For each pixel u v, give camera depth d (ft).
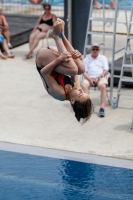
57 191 48.03
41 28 98.53
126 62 84.84
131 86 80.38
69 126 62.64
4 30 101.50
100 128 61.93
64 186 48.83
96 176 50.34
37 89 78.89
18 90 78.18
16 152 55.31
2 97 74.49
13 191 48.34
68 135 59.67
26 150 55.62
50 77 38.09
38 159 53.78
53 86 38.22
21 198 47.03
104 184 48.93
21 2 150.61
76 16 97.81
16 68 92.17
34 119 65.21
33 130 61.26
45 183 49.55
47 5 98.32
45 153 54.85
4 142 57.57
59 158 53.78
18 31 113.91
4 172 51.65
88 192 47.67
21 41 114.52
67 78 39.17
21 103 71.72
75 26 98.63
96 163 52.54
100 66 69.72
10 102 72.08
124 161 52.75
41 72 37.96
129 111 68.44
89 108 38.60
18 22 123.34
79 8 97.30
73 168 51.83
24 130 61.21
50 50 38.91
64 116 66.44
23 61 97.86
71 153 54.70
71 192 47.83
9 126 62.54
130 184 48.83
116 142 57.47
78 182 49.47
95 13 135.74
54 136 59.36
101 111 65.72
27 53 99.45
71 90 38.86
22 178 50.52
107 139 58.39
